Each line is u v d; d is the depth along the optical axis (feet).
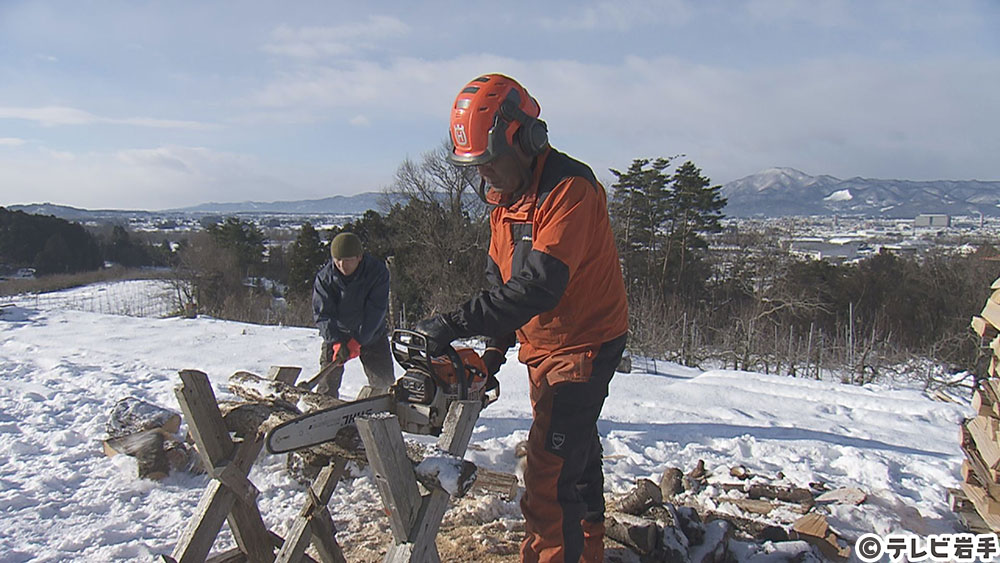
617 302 8.54
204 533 7.98
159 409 14.14
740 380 28.50
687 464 15.78
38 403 19.19
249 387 9.03
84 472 14.10
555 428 8.12
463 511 12.35
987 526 12.30
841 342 72.23
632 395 23.12
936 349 68.08
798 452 16.62
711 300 106.93
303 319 70.64
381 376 17.20
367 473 13.89
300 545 8.36
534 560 8.16
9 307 42.27
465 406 7.55
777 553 10.63
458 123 7.71
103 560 10.68
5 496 12.83
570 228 7.48
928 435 20.27
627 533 10.51
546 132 7.77
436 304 84.02
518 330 8.79
